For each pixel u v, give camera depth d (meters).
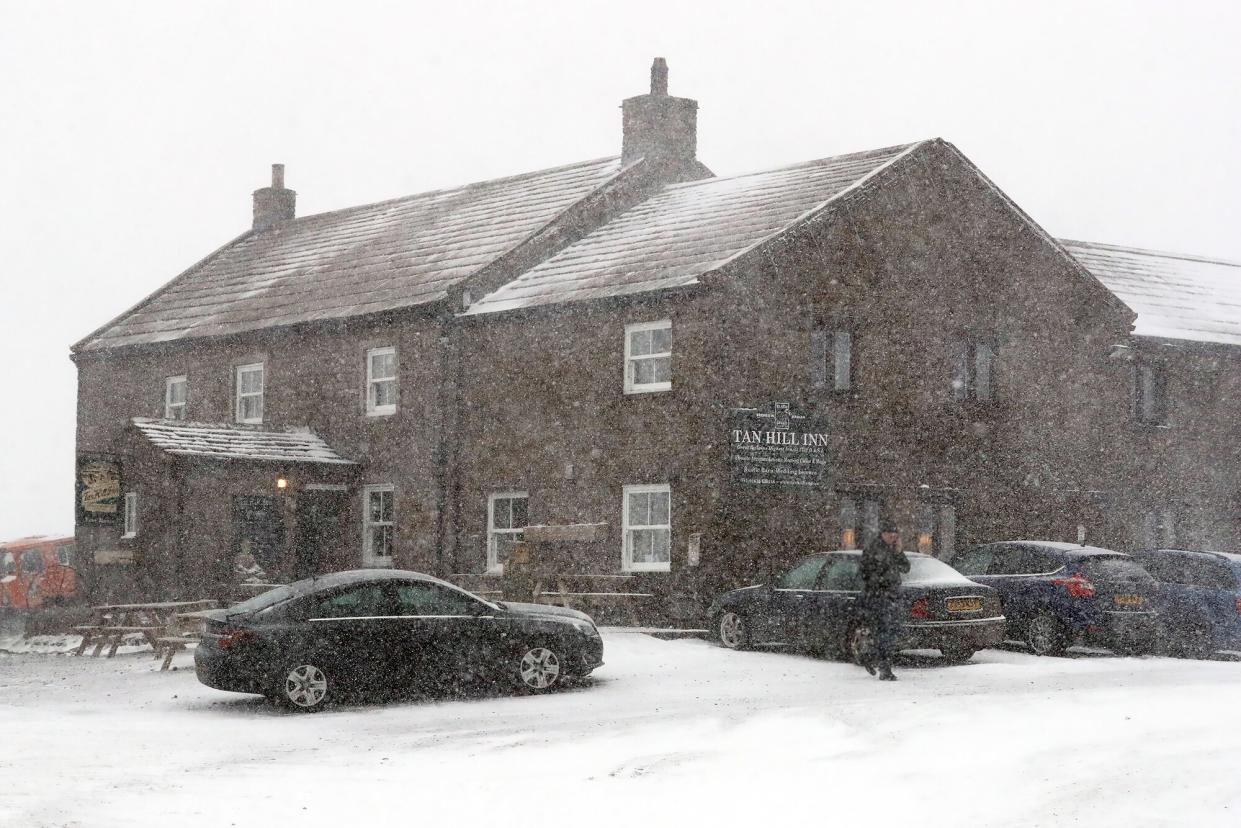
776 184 30.33
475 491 29.58
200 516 29.55
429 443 30.27
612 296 26.78
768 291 25.89
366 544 31.78
